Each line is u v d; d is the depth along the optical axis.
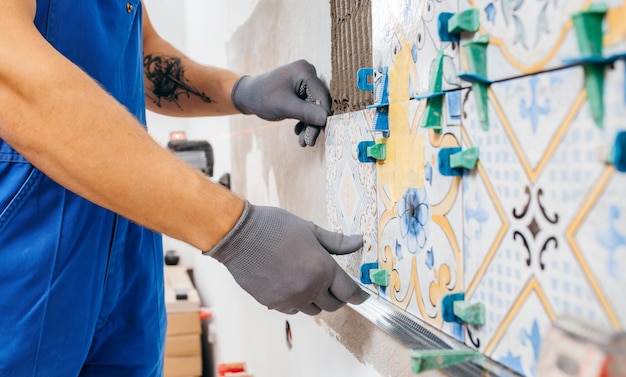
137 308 1.01
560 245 0.46
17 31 0.58
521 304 0.50
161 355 1.11
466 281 0.58
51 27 0.80
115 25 0.90
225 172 2.24
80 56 0.83
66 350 0.83
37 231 0.79
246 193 1.79
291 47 1.21
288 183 1.28
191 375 2.62
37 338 0.79
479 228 0.55
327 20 0.98
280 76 1.04
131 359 1.02
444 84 0.60
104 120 0.59
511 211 0.51
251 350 1.78
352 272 0.90
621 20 0.39
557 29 0.45
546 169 0.47
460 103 0.58
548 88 0.46
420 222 0.67
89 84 0.61
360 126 0.84
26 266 0.77
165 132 3.44
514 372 0.51
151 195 0.62
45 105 0.57
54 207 0.80
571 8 0.43
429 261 0.65
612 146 0.40
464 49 0.53
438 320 0.63
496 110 0.52
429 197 0.64
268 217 0.72
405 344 0.66
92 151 0.59
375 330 0.81
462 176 0.58
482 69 0.53
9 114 0.58
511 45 0.50
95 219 0.85
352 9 0.85
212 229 0.68
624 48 0.39
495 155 0.53
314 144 1.05
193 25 3.01
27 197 0.78
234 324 2.09
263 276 0.71
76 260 0.83
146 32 1.25
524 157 0.49
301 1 1.12
